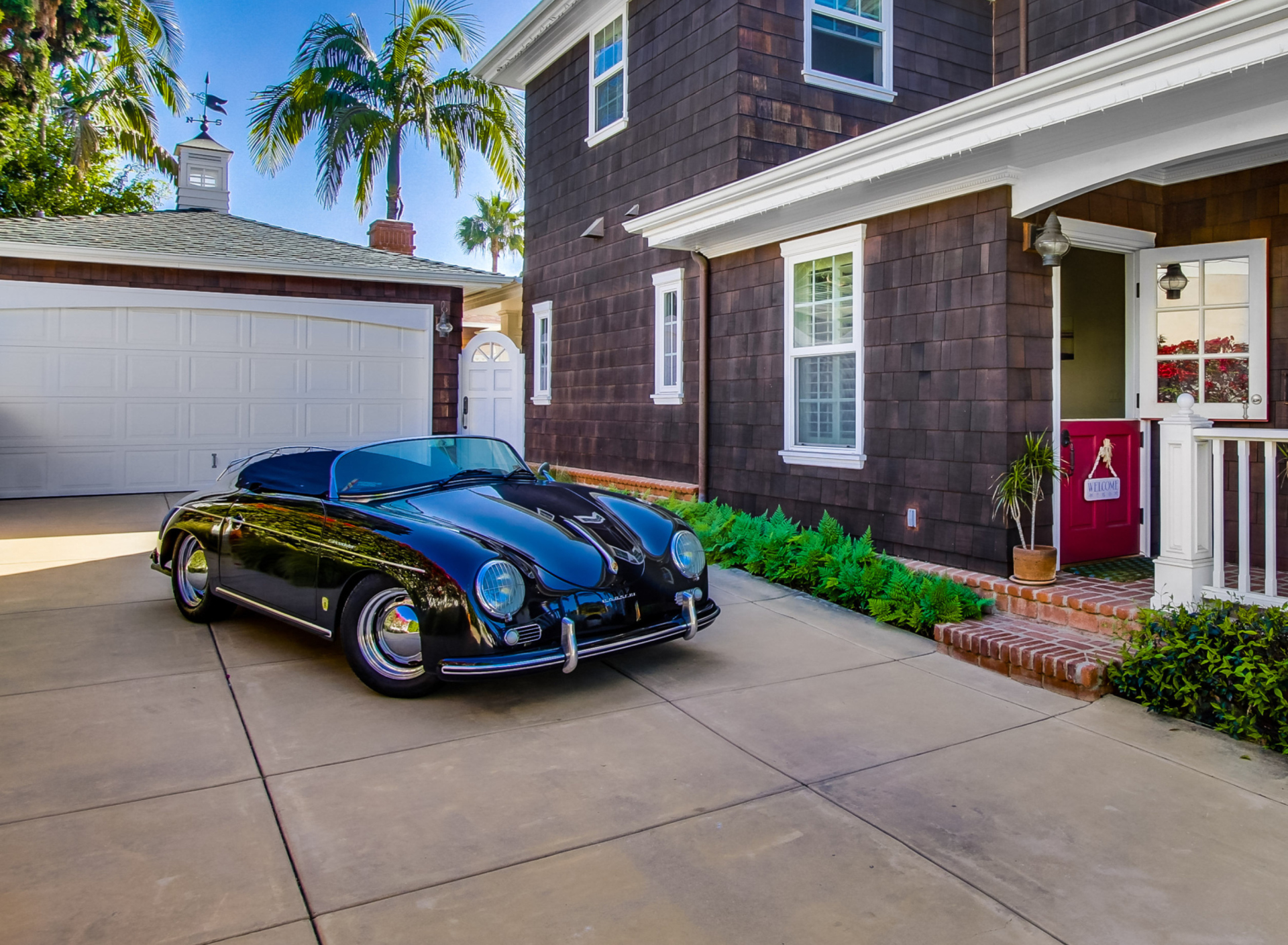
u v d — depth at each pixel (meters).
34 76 18.62
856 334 6.59
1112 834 2.90
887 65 9.15
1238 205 5.60
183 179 14.12
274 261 10.83
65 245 9.78
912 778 3.30
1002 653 4.56
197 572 5.18
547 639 3.80
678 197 9.14
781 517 7.15
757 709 4.00
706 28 8.70
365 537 4.04
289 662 4.52
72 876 2.50
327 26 19.19
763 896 2.49
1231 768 3.43
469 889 2.49
